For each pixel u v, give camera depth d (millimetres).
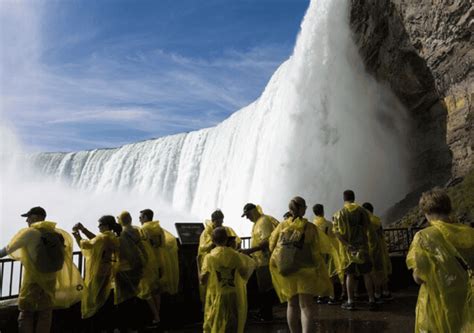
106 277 6133
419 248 3445
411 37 19422
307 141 24906
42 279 4875
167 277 6848
